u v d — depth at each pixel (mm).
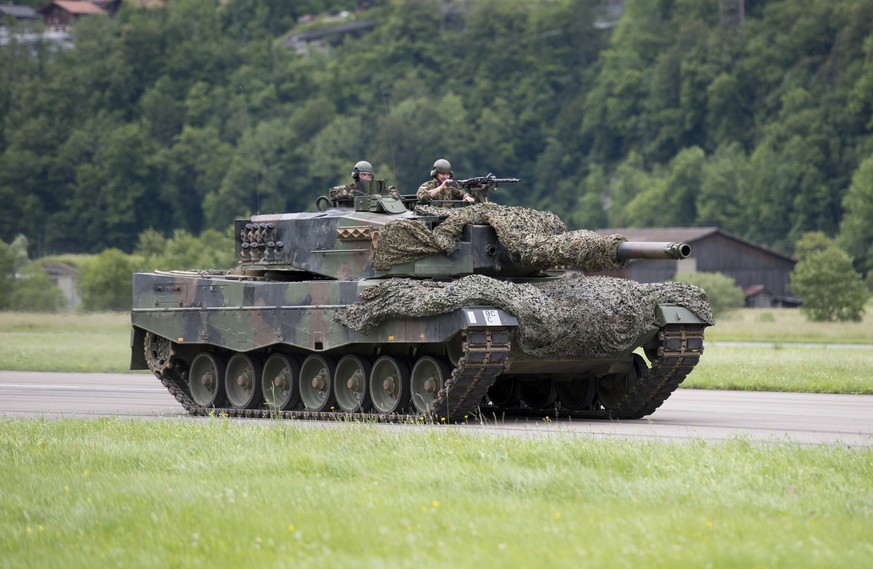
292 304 89625
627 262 82000
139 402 106812
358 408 87188
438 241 85500
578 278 86312
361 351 87625
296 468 57062
